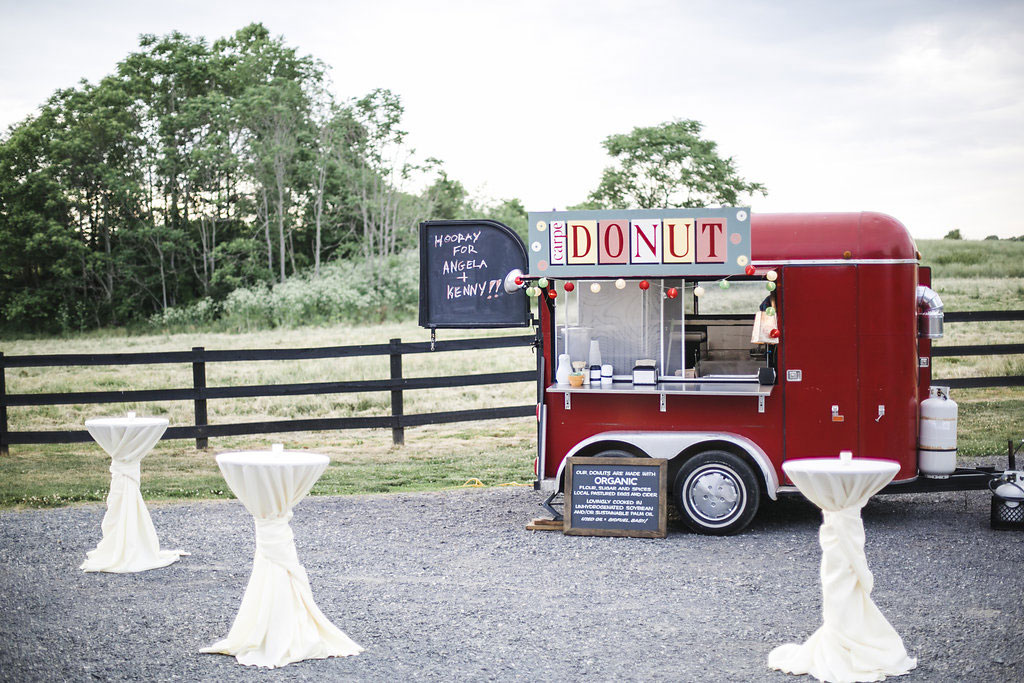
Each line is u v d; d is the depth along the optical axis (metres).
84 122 47.88
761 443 7.71
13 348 33.78
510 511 8.67
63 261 45.97
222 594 6.27
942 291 26.67
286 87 49.06
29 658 5.07
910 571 6.48
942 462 7.71
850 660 4.65
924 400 7.88
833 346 7.64
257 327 37.69
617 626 5.50
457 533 7.86
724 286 7.74
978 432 11.98
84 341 36.34
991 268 28.92
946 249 30.62
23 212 47.53
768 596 6.03
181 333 38.03
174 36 51.59
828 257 7.65
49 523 8.35
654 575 6.54
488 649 5.14
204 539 7.75
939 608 5.70
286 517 5.11
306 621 5.12
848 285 7.63
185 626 5.61
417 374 19.50
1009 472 7.73
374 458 11.71
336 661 5.00
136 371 22.53
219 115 48.34
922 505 8.67
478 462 11.36
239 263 48.78
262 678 4.75
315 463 4.95
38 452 12.41
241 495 4.97
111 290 47.31
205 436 11.94
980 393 15.12
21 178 48.81
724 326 8.25
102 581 6.61
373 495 9.48
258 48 51.28
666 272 7.80
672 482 8.29
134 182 47.97
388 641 5.30
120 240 47.97
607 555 7.09
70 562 7.11
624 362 8.23
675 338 8.16
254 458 5.08
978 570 6.48
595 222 7.89
